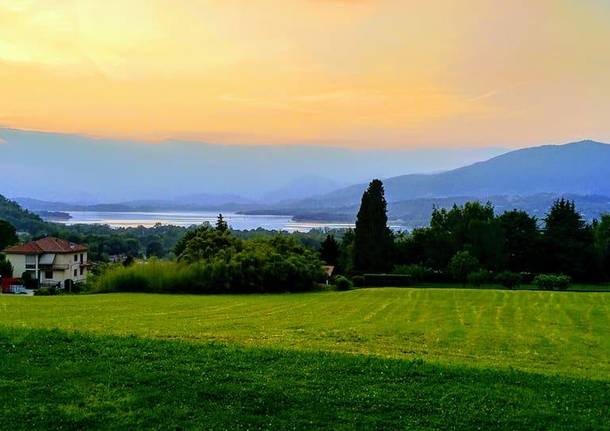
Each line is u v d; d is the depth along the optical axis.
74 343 17.77
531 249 83.88
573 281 82.50
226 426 12.62
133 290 57.88
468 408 13.78
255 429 12.56
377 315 36.66
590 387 15.73
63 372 15.11
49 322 28.80
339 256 93.00
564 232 83.50
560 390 15.34
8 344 17.25
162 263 59.19
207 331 26.70
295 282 60.09
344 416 13.16
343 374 15.77
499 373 16.67
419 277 77.44
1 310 35.84
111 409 13.20
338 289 62.91
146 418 12.84
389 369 16.31
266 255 59.59
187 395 13.97
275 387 14.52
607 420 13.44
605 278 82.12
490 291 56.53
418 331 29.11
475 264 74.12
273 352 17.86
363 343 24.91
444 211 88.62
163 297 50.19
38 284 83.38
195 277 57.22
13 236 110.56
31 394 13.78
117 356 16.61
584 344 26.12
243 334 26.03
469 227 83.12
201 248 60.91
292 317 34.81
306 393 14.27
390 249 83.75
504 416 13.42
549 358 22.53
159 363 16.05
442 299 48.44
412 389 14.84
